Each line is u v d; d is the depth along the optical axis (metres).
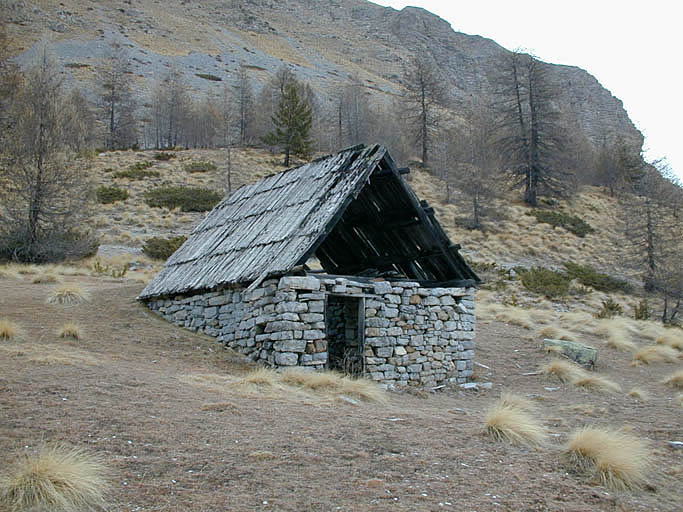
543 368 16.09
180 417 7.61
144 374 10.02
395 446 7.24
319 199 13.94
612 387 14.43
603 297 34.81
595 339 21.78
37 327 13.37
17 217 28.56
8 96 33.31
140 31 139.62
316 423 8.00
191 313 15.85
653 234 36.84
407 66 193.25
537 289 33.31
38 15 126.25
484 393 14.17
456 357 15.05
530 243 43.75
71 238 29.75
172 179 50.66
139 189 47.19
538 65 60.38
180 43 139.38
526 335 20.33
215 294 14.99
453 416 9.77
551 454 7.53
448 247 14.92
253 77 125.19
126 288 20.09
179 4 186.12
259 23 184.12
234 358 13.39
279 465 6.30
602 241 48.28
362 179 13.50
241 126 77.69
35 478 5.14
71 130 35.97
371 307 13.74
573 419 10.92
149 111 96.06
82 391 8.24
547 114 59.44
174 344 13.93
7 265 25.39
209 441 6.82
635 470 6.84
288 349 12.27
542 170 58.09
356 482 6.03
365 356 13.44
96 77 100.88
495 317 23.31
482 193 49.69
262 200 17.09
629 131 168.25
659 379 16.58
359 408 9.52
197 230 19.38
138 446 6.45
